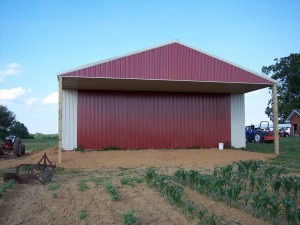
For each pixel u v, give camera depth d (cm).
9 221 642
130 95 2045
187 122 2119
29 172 1058
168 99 2100
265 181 884
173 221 635
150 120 2064
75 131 1962
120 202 762
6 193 848
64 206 732
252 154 1728
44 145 3362
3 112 5747
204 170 1252
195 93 2142
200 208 696
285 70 7075
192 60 1700
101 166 1362
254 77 1770
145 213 682
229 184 768
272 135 3100
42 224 625
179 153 1741
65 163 1427
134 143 2031
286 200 591
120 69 1605
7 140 1928
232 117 2194
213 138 2155
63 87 1914
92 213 685
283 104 6956
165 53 1669
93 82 1720
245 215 654
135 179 1009
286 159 1584
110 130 2003
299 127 5706
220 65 1733
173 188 744
